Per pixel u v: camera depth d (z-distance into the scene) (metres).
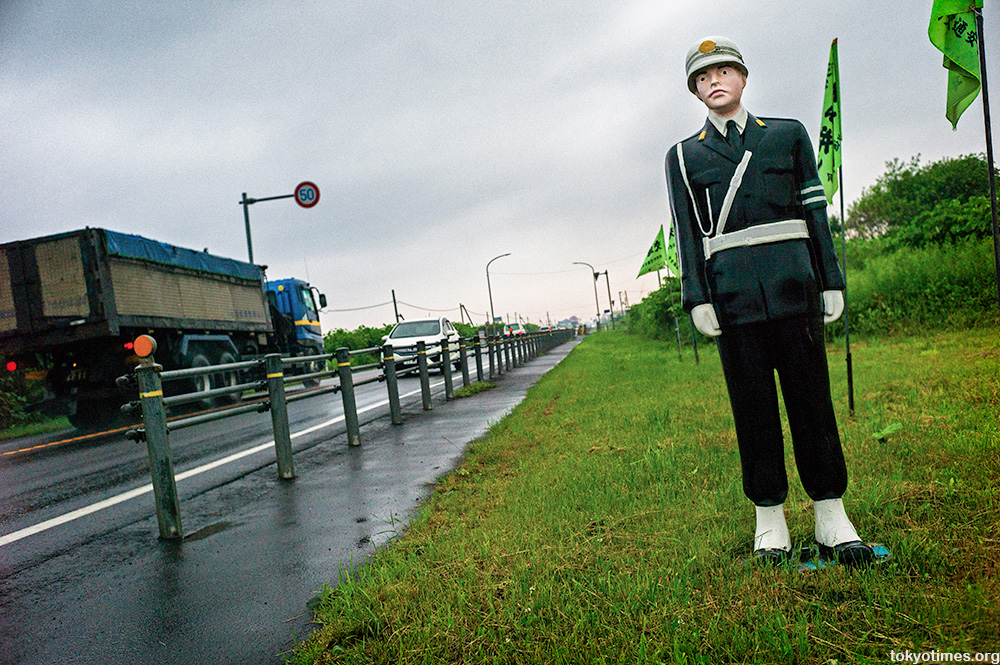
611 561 2.79
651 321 29.38
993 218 2.87
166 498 4.20
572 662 2.02
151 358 4.20
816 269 2.58
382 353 9.05
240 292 17.08
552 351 32.12
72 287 11.86
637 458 4.79
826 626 2.04
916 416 4.82
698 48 2.58
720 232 2.61
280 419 5.80
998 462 3.32
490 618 2.37
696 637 2.04
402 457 6.37
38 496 6.16
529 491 4.16
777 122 2.62
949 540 2.51
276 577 3.28
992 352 7.62
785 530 2.67
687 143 2.73
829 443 2.55
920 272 13.20
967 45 2.96
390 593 2.67
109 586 3.40
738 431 2.68
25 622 3.01
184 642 2.63
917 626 1.97
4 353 12.04
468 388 12.97
